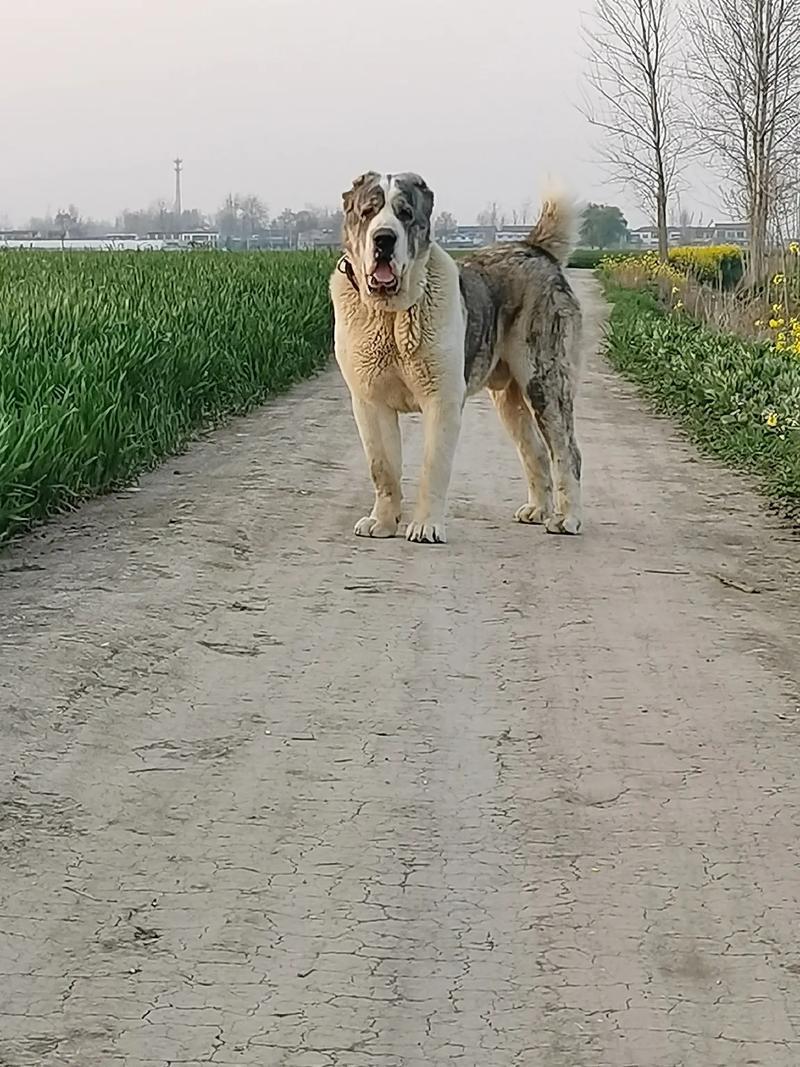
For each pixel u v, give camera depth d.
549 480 5.50
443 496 5.15
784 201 14.99
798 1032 2.46
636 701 3.79
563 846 3.11
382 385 5.05
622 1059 2.37
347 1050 2.36
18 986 2.52
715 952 2.72
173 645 4.04
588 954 2.70
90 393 5.87
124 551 4.88
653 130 20.39
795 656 4.15
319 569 4.77
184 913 2.80
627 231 38.19
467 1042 2.40
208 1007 2.47
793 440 6.61
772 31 14.80
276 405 8.41
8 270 13.53
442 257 4.94
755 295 13.57
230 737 3.51
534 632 4.26
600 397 9.39
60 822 3.12
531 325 5.30
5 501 4.89
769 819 3.22
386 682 3.86
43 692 3.67
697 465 6.91
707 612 4.50
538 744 3.53
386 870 3.01
